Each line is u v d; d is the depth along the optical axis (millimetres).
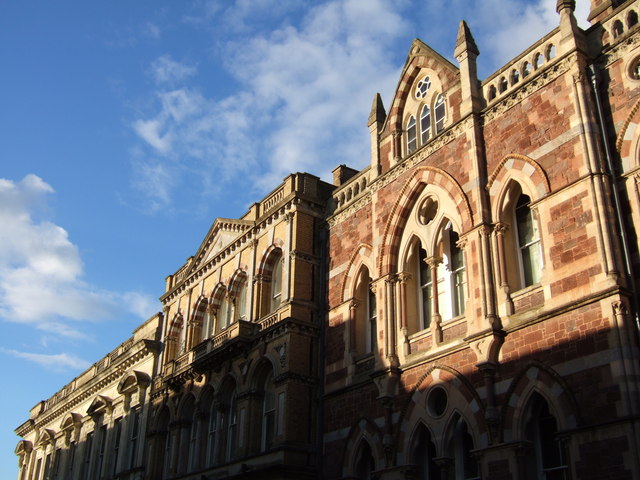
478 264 21719
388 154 27859
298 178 32219
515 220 21984
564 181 20078
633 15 20344
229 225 37219
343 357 27344
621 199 18938
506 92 22766
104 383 49188
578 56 20672
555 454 18781
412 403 23125
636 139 19016
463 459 21469
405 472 22484
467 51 24766
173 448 36125
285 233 31594
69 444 52531
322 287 29984
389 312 25094
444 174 24156
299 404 28031
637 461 16172
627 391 16844
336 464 25859
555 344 18953
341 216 30125
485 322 20906
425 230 24719
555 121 20891
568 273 19188
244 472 28688
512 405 19562
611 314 17703
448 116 25125
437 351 22656
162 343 42344
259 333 30797
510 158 22000
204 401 34875
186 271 42344
